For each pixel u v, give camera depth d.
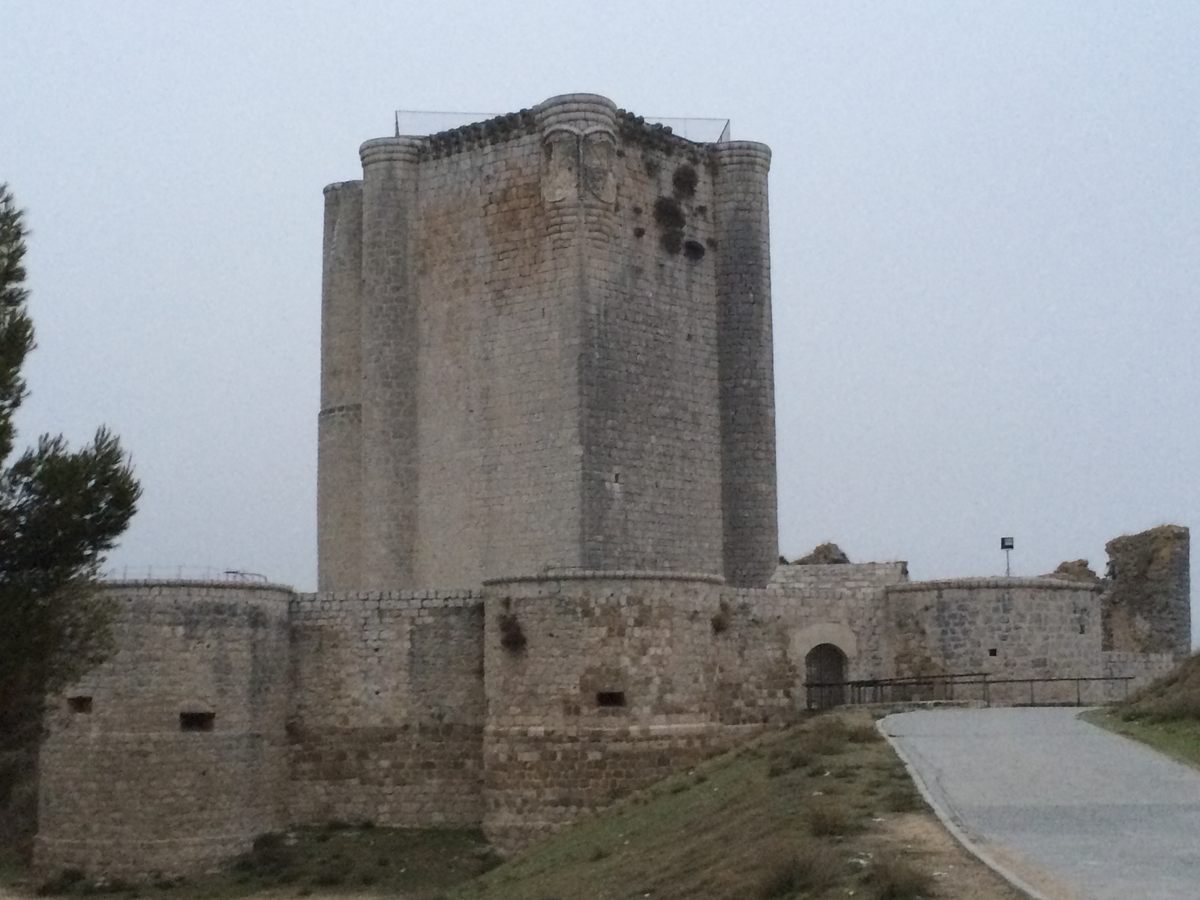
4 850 42.81
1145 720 34.28
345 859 39.25
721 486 51.50
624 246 49.09
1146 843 20.12
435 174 51.25
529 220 48.84
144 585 39.62
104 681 39.34
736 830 25.27
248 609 40.78
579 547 46.66
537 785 38.69
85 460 26.02
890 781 25.88
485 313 49.53
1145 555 65.00
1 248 26.81
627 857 28.06
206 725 39.75
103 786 38.94
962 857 19.36
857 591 46.38
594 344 47.59
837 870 19.36
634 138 50.12
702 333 51.56
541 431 47.84
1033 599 46.22
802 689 44.47
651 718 38.88
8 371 24.86
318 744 42.03
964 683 45.44
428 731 41.69
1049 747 30.25
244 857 39.66
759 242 52.44
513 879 31.81
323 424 53.81
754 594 44.03
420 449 50.66
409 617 42.19
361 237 53.78
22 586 25.14
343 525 52.69
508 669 39.62
